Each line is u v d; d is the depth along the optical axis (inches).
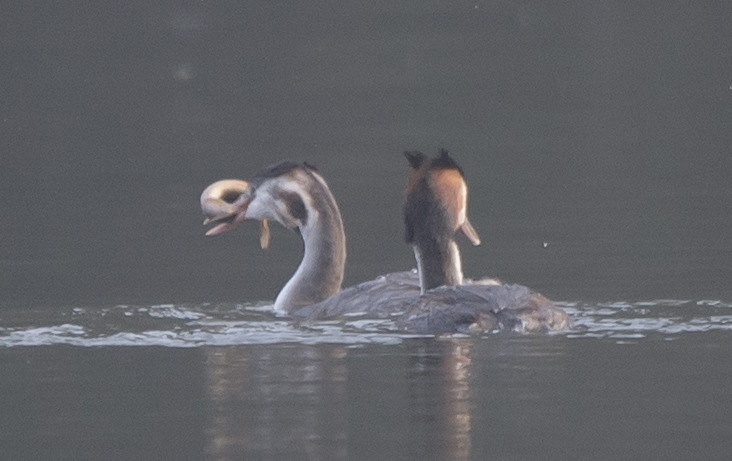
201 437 366.3
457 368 428.5
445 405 389.7
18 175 943.0
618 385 406.3
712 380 410.0
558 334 470.0
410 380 417.1
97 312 550.6
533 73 1346.0
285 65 1402.6
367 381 417.4
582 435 361.1
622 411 381.4
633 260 647.8
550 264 645.3
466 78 1327.5
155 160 987.3
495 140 1050.7
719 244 681.6
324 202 568.1
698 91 1238.9
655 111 1154.0
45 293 603.2
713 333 473.1
